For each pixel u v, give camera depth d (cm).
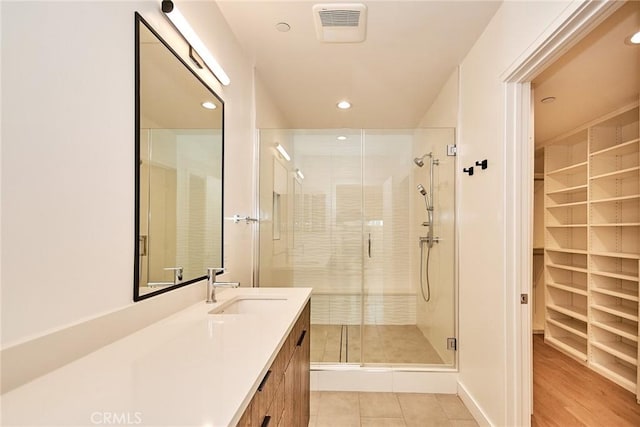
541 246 424
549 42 143
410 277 333
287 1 188
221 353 93
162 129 135
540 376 290
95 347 95
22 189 75
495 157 196
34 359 77
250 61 258
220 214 197
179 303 145
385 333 323
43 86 81
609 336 310
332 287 336
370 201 336
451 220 271
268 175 298
